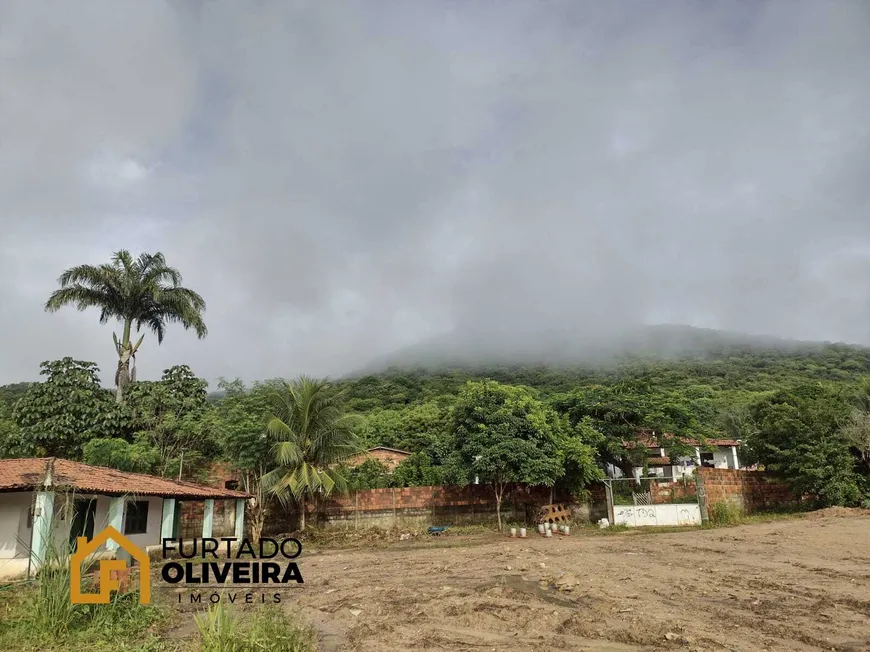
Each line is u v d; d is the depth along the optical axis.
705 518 27.30
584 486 29.41
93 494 17.12
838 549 17.72
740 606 10.62
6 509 16.91
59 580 10.04
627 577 13.78
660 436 31.75
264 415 27.58
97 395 28.78
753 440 33.88
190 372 31.64
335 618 10.78
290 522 28.50
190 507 26.56
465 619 10.12
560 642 8.66
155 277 31.52
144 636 9.54
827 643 8.25
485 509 29.66
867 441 30.84
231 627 8.38
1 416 30.48
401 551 21.56
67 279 30.02
